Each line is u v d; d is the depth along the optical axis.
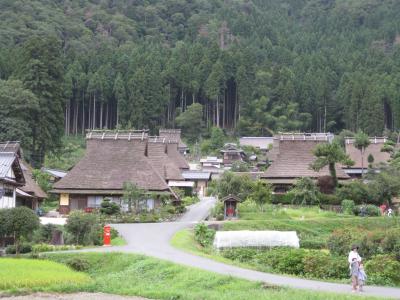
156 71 137.38
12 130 77.00
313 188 62.44
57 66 85.75
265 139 130.88
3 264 30.42
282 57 170.75
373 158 85.44
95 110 138.50
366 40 192.00
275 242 38.41
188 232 44.31
